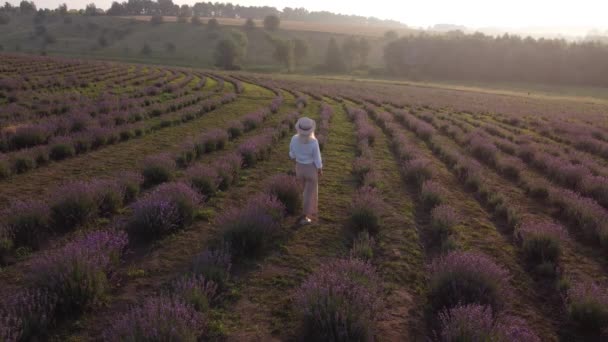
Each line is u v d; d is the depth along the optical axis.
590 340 4.29
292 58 110.81
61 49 123.81
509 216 7.50
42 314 4.03
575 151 15.62
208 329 4.12
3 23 166.25
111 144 13.33
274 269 5.48
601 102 55.91
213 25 164.12
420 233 7.04
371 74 111.19
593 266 6.01
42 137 12.26
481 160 13.74
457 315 3.91
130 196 7.99
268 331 4.17
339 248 6.24
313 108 26.94
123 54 119.44
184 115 18.77
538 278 5.57
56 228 6.29
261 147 12.19
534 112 32.75
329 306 3.98
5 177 9.09
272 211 6.77
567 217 8.05
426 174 10.34
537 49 104.44
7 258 5.34
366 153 12.65
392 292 5.03
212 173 8.73
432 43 113.38
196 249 5.95
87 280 4.43
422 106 32.72
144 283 4.98
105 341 3.72
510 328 3.91
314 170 6.88
